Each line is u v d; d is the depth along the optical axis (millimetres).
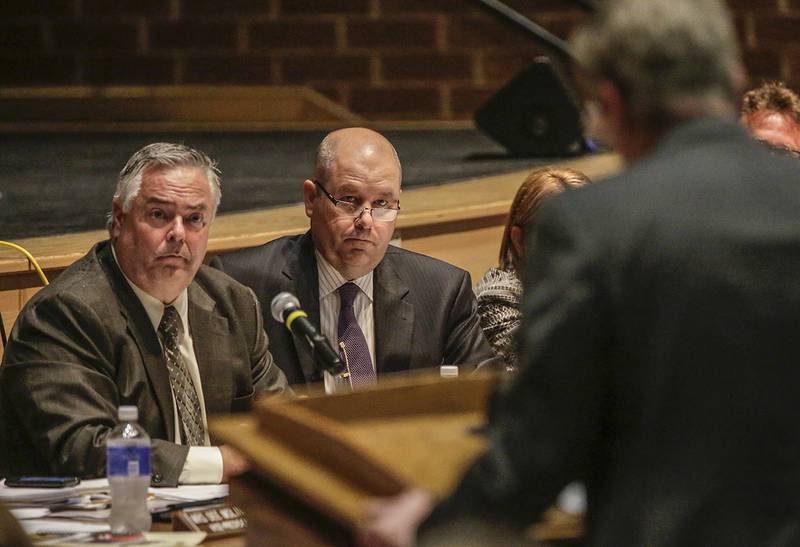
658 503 3779
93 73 21531
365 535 3955
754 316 3807
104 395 7301
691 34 4012
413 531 3889
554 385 3789
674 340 3789
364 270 8531
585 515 4090
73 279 7535
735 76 4109
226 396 7875
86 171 15367
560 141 15844
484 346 8977
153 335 7547
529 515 3832
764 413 3807
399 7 21688
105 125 21219
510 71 21719
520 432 3795
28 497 6492
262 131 20922
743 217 3873
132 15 21484
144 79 21594
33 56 21438
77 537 5824
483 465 3836
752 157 4039
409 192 12656
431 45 21750
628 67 4043
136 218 7473
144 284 7523
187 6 21531
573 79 19203
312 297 8570
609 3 4145
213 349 7875
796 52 21141
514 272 9219
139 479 6047
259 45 21656
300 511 4594
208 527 6023
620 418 3865
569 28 21281
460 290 9016
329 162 8492
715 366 3791
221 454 7055
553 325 3791
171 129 21219
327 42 21719
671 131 4082
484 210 11633
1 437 7461
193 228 7543
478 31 21672
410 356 8695
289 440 4641
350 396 4840
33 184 14016
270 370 8289
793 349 3836
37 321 7391
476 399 4988
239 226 10586
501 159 15859
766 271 3830
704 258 3814
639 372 3809
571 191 4027
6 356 7477
